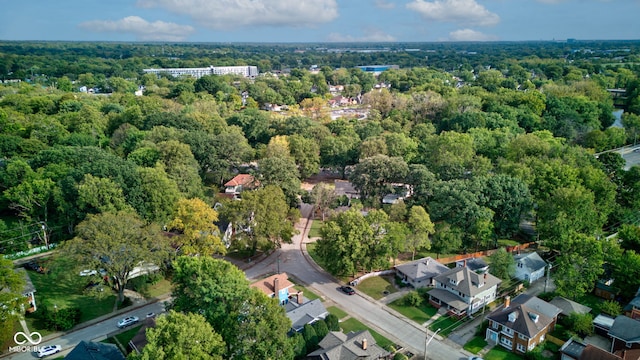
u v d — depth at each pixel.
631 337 59.91
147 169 91.81
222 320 53.34
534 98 184.88
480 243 91.69
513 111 171.50
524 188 95.44
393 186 109.31
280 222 88.06
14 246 86.62
